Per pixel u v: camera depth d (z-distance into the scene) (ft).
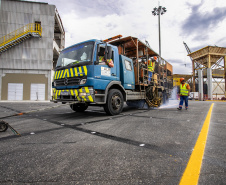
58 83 16.75
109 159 5.33
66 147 6.60
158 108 24.82
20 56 59.98
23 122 12.85
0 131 9.25
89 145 6.86
